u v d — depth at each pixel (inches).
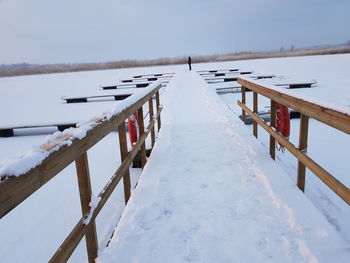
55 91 767.1
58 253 50.8
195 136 187.0
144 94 141.6
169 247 80.7
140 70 1450.5
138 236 85.7
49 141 52.9
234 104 369.1
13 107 518.0
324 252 72.9
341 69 827.4
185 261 75.3
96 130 72.2
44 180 46.5
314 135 235.9
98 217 128.7
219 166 134.8
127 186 110.7
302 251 75.3
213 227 88.7
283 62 1274.6
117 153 220.2
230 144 165.3
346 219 104.3
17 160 40.7
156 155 152.4
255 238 82.0
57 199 151.4
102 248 98.2
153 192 111.3
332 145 209.5
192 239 83.8
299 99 92.1
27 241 116.7
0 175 36.7
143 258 76.7
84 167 66.2
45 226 127.0
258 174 122.7
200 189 113.5
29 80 1328.7
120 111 95.5
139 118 145.0
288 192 103.3
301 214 89.7
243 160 139.9
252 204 99.9
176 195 109.7
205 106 291.9
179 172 130.7
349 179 154.4
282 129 126.3
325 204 114.0
